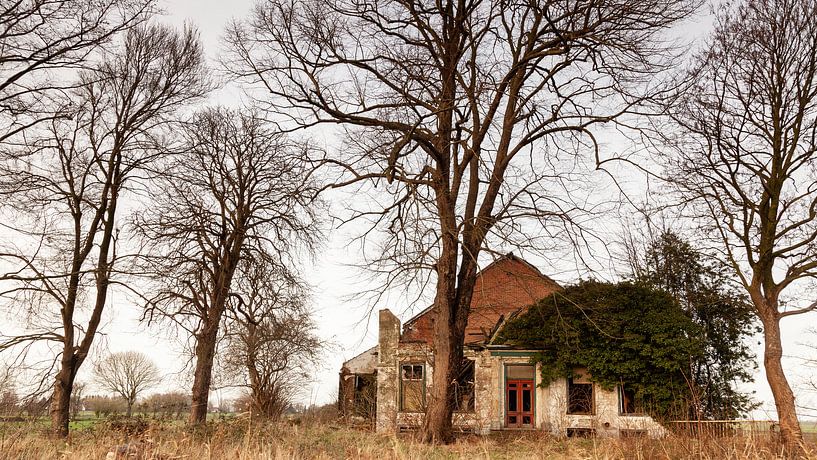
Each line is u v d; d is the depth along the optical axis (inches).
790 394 964.6
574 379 1268.5
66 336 960.3
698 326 1216.2
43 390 919.7
